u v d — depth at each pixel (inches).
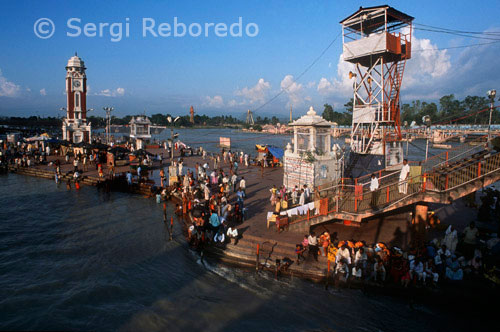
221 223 724.0
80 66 2198.6
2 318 475.2
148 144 2463.1
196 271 620.7
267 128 7657.5
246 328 455.8
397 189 696.4
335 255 565.9
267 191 1061.8
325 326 456.8
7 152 1929.1
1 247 735.1
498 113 4069.9
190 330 453.1
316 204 690.2
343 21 1058.7
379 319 467.2
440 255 526.0
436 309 484.7
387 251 546.6
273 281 563.5
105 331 450.3
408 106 4891.7
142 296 539.5
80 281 588.1
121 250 722.8
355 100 1139.3
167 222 901.2
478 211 788.0
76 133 2175.2
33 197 1157.7
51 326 458.0
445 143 3041.3
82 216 954.7
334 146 948.6
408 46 1055.6
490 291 475.8
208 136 5580.7
